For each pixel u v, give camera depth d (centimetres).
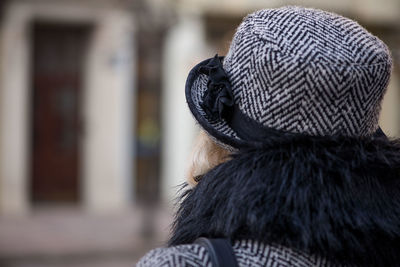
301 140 149
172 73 1545
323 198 143
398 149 158
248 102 154
